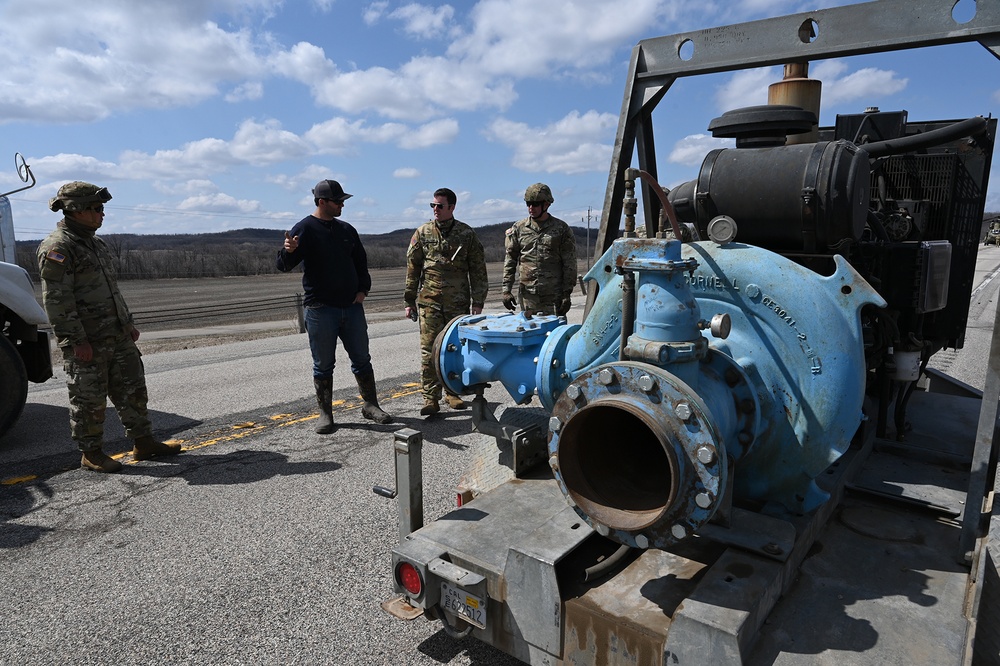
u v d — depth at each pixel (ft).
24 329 17.75
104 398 14.89
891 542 7.23
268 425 18.81
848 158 7.38
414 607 7.41
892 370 9.68
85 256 14.20
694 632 5.25
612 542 7.18
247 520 12.34
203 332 47.91
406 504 7.77
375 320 53.62
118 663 8.18
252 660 8.21
